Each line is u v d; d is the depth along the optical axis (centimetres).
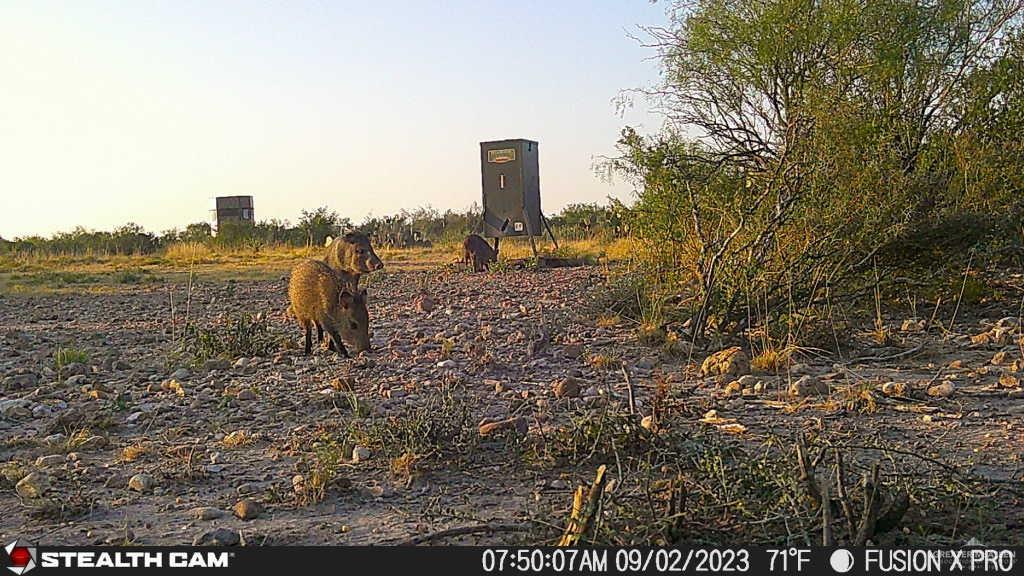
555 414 748
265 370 997
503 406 784
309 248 3897
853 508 462
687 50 1608
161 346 1221
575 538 440
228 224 4531
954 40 1467
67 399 859
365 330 1072
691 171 1399
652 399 700
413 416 656
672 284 1202
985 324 1120
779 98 1517
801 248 1055
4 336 1347
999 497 521
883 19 1416
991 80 1384
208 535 492
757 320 1027
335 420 739
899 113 1336
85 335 1355
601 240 3250
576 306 1408
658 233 1250
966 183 1177
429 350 1094
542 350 1048
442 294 1806
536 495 550
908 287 1136
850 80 1336
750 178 1361
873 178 1080
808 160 1086
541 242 3525
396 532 502
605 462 599
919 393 778
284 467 627
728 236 1088
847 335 1025
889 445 621
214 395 857
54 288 2302
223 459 648
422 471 599
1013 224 1151
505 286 1933
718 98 1614
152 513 543
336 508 543
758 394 805
